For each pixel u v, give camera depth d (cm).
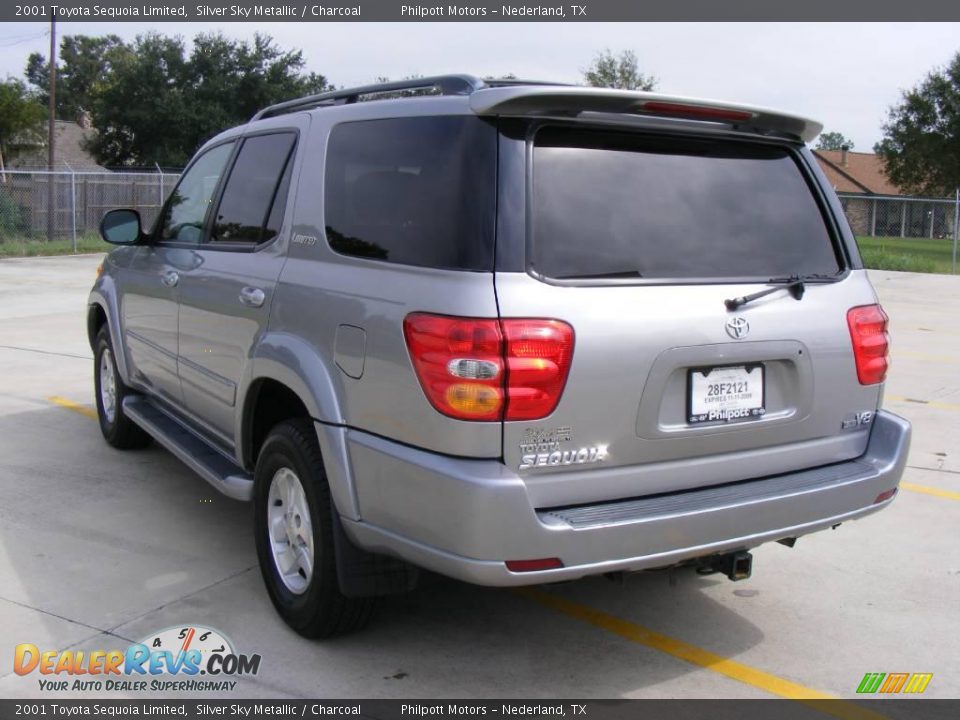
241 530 486
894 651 377
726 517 316
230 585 421
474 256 297
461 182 307
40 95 6575
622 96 309
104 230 515
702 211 338
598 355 299
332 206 364
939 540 493
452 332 292
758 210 352
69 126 5453
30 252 2211
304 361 349
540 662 361
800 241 358
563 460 299
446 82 348
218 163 478
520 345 289
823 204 370
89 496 532
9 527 484
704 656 370
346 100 405
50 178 2434
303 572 373
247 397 396
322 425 337
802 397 344
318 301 350
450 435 293
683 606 412
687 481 325
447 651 367
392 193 334
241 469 429
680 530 308
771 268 344
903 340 1168
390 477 312
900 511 536
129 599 405
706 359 318
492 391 288
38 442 639
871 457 367
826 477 348
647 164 332
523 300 292
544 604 411
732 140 356
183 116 4547
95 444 637
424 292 304
